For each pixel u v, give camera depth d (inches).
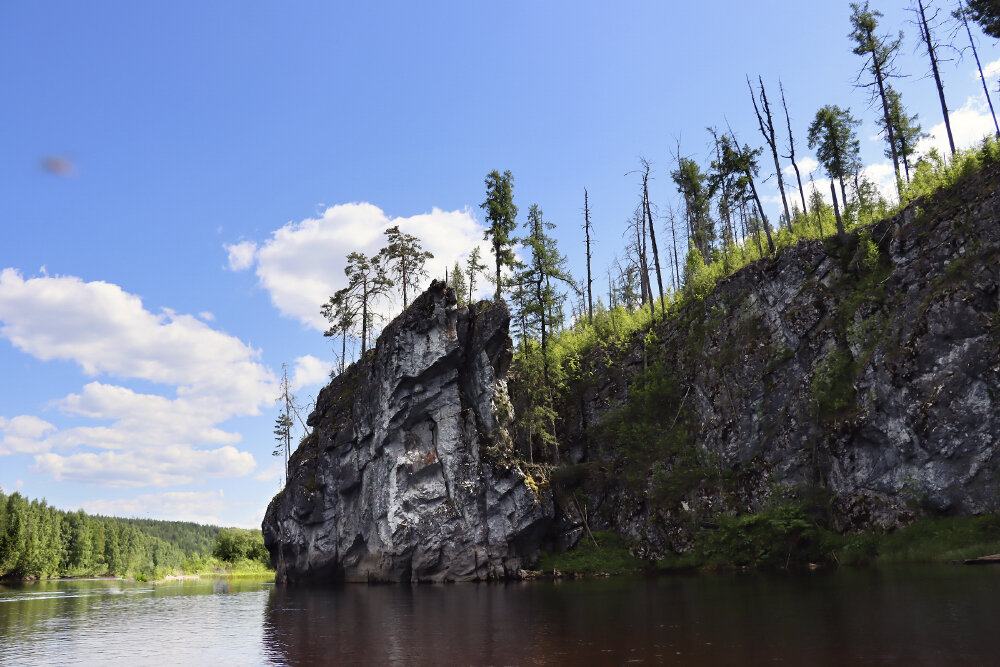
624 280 3260.3
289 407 3516.2
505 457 1974.7
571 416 2327.8
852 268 1764.3
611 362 2346.2
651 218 2465.6
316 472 2271.2
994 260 1391.5
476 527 1893.5
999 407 1274.6
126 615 1230.9
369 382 2164.1
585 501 2012.8
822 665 445.7
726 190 2284.7
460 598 1242.0
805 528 1422.2
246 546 5285.4
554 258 2315.5
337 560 2124.8
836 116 2348.7
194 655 668.1
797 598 840.9
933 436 1347.2
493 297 2375.7
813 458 1556.3
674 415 2012.8
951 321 1398.9
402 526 1921.8
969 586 805.9
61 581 4596.5
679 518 1733.5
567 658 535.5
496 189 2420.0
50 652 729.6
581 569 1793.8
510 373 2330.2
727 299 2047.2
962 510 1269.7
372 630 796.6
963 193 1581.0
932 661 436.1
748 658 489.7
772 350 1817.2
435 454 2001.7
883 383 1475.1
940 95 1871.3
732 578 1293.1
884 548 1296.8
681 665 479.2
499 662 534.6
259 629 881.5
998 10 1631.4
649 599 996.6
